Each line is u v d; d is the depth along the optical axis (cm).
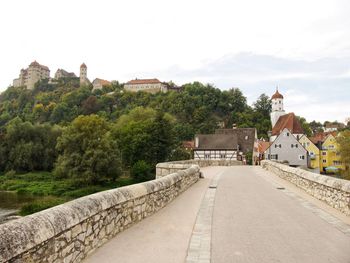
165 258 541
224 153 6125
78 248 505
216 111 11338
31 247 379
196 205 1051
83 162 4556
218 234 698
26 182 4800
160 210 962
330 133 7625
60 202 2897
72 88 15800
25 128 6141
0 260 326
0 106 14238
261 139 8738
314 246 613
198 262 526
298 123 7119
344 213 913
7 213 2672
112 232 647
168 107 10875
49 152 6125
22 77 18075
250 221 821
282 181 1855
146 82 15350
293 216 882
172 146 5644
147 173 4953
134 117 6531
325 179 1105
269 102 11488
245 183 1720
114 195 659
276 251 583
